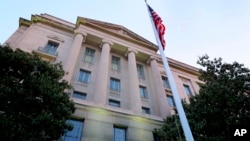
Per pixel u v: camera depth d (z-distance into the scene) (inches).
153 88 1020.5
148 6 430.3
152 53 1218.6
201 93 514.0
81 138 557.6
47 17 1131.3
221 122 448.5
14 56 408.8
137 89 896.9
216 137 425.4
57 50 938.7
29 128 336.5
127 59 1158.3
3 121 308.3
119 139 619.8
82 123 607.2
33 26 999.6
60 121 377.1
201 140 442.0
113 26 1234.6
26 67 421.7
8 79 372.8
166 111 853.2
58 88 427.5
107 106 680.4
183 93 1149.1
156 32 368.8
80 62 951.0
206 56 604.4
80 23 1115.3
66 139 547.8
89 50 1073.5
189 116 510.3
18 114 341.7
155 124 706.2
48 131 358.9
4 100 340.5
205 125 455.8
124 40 1186.6
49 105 389.1
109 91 876.0
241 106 443.8
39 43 922.7
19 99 354.3
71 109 453.1
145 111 888.3
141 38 1278.3
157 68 1126.4
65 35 1062.4
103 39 1094.4
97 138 574.9
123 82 970.1
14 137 316.2
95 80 881.5
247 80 498.6
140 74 1110.4
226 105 457.7
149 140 646.5
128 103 861.8
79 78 869.8
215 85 490.6
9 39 904.3
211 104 482.3
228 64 555.5
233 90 478.3
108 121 636.7
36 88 385.4
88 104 651.5
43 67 456.1
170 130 550.6
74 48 924.6
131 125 664.4
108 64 966.4
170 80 285.3
